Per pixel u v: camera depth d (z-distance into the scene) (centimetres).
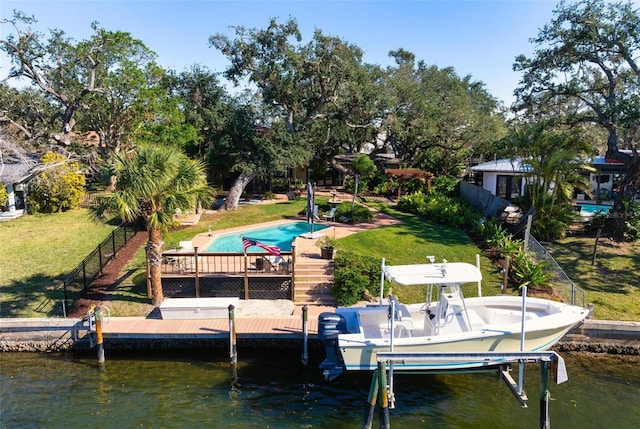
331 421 1141
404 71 4366
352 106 3469
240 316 1572
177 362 1416
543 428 1089
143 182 1395
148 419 1131
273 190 4241
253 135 3189
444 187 3700
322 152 4147
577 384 1316
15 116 3931
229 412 1166
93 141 4353
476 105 5062
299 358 1445
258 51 3200
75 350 1491
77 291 1742
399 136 4009
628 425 1128
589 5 2295
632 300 1689
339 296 1648
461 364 1202
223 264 1864
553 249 2188
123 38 3353
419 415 1169
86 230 2562
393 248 2147
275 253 1681
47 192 2933
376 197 3741
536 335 1229
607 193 3334
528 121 3447
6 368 1381
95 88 3316
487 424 1133
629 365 1430
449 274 1266
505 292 1742
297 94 3378
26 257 2123
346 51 3306
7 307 1623
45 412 1155
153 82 3544
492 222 2383
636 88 2322
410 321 1366
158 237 1605
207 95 3416
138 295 1722
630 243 2244
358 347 1180
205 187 1547
